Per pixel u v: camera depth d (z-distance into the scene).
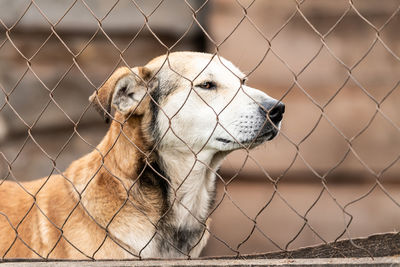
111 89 4.55
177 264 3.55
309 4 8.01
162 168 4.80
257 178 8.29
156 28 9.39
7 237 4.82
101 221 4.51
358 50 7.96
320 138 8.09
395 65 7.89
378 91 7.97
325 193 8.21
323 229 8.20
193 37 9.50
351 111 8.03
